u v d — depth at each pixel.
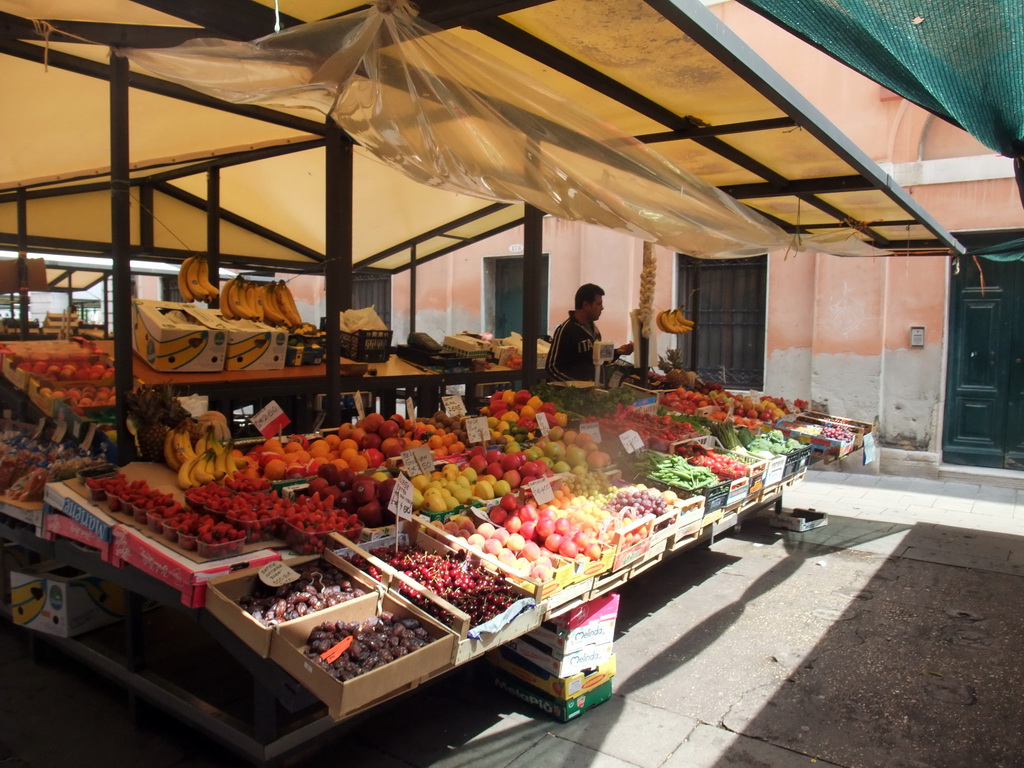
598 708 3.68
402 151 4.09
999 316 9.04
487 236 11.27
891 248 8.83
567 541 3.46
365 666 2.42
